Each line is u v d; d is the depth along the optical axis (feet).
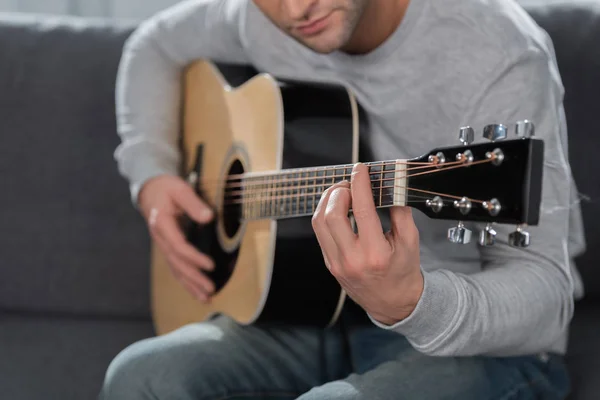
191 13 5.30
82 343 5.40
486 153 2.78
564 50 5.14
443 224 3.95
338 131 3.98
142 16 8.02
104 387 3.89
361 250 3.01
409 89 3.94
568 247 3.94
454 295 3.25
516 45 3.61
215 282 4.65
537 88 3.56
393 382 3.45
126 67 5.50
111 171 5.70
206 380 3.93
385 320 3.28
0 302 5.75
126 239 5.69
